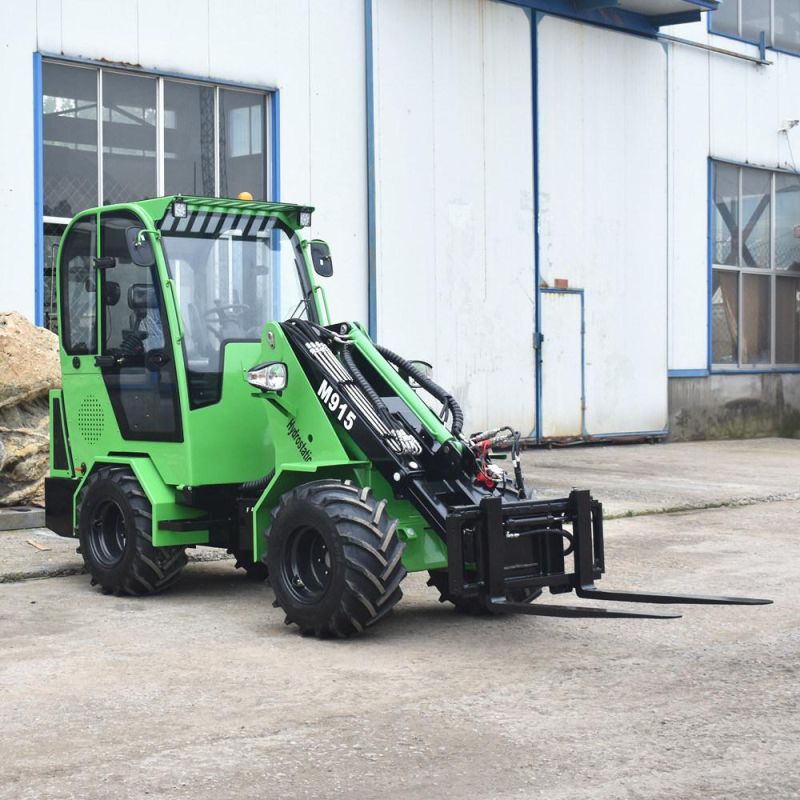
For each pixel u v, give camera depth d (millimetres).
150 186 12414
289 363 6336
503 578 5633
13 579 7398
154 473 6867
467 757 4133
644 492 11703
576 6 16547
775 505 11164
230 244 6953
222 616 6410
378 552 5664
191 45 12617
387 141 14352
